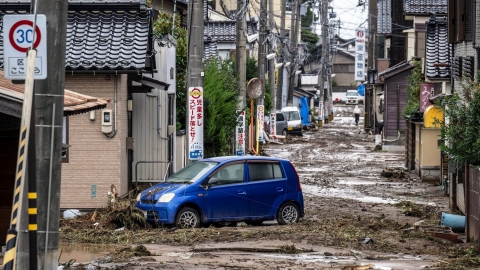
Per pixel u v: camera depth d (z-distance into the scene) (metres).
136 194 35.72
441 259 22.88
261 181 30.23
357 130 120.81
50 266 15.66
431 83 54.03
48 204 15.53
